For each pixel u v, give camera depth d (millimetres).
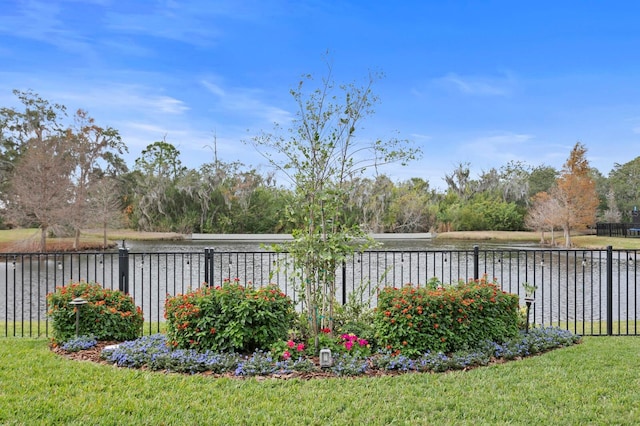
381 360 4203
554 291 11398
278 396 3436
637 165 45688
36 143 27469
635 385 3717
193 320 4402
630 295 10820
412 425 2961
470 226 38094
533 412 3160
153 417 3043
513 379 3857
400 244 28969
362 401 3340
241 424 2959
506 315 4973
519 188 40375
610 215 39906
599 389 3596
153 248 25406
